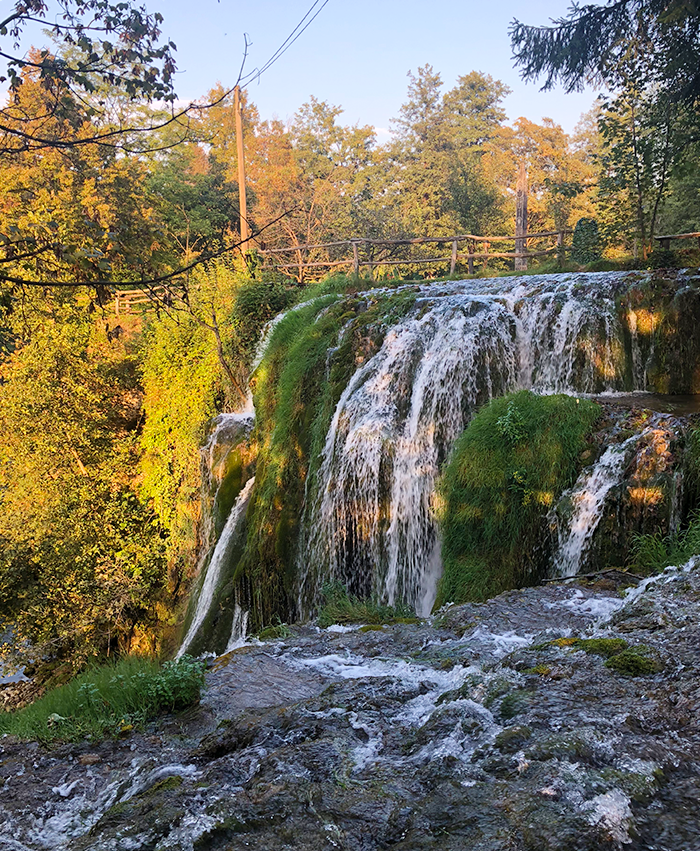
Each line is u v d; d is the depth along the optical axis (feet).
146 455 56.29
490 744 8.52
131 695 13.94
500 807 7.03
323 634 19.77
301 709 11.31
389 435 32.53
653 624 13.10
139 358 62.64
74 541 52.95
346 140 158.51
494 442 26.37
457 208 133.69
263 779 8.70
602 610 18.08
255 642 19.84
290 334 44.39
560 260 55.52
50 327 54.49
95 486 57.16
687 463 21.98
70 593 51.11
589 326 32.14
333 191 129.49
